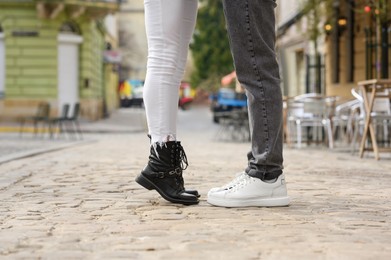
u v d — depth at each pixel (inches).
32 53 1314.0
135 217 177.2
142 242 143.1
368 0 592.7
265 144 192.7
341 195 229.6
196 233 152.8
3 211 190.4
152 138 199.3
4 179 284.7
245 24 188.9
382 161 422.3
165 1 195.2
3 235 152.8
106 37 1834.4
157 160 198.5
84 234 153.4
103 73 1722.4
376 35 658.2
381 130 571.8
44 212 188.2
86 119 1370.6
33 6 1304.1
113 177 299.4
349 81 847.7
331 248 136.7
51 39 1315.2
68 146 629.9
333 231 156.3
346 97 837.8
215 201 195.5
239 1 188.7
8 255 131.6
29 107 1317.7
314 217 176.7
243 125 838.5
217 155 496.7
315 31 760.3
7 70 1311.5
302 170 347.9
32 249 137.2
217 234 151.5
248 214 180.5
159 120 197.6
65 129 1149.7
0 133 1027.9
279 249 135.6
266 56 190.4
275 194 195.8
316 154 502.0
